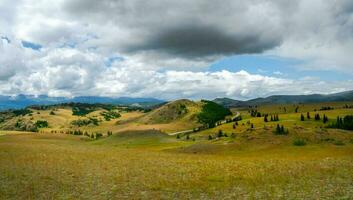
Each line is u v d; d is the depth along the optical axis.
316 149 102.31
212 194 39.34
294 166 58.59
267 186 42.56
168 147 162.50
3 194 39.50
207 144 128.50
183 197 38.25
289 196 36.59
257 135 131.88
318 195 36.44
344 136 124.56
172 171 56.72
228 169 57.97
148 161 71.88
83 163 66.44
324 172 51.31
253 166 60.97
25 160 68.38
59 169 57.72
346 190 38.31
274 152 102.75
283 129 134.12
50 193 40.47
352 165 57.91
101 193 40.72
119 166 63.00
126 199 37.91
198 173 54.22
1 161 66.38
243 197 37.34
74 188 43.31
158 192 40.97
